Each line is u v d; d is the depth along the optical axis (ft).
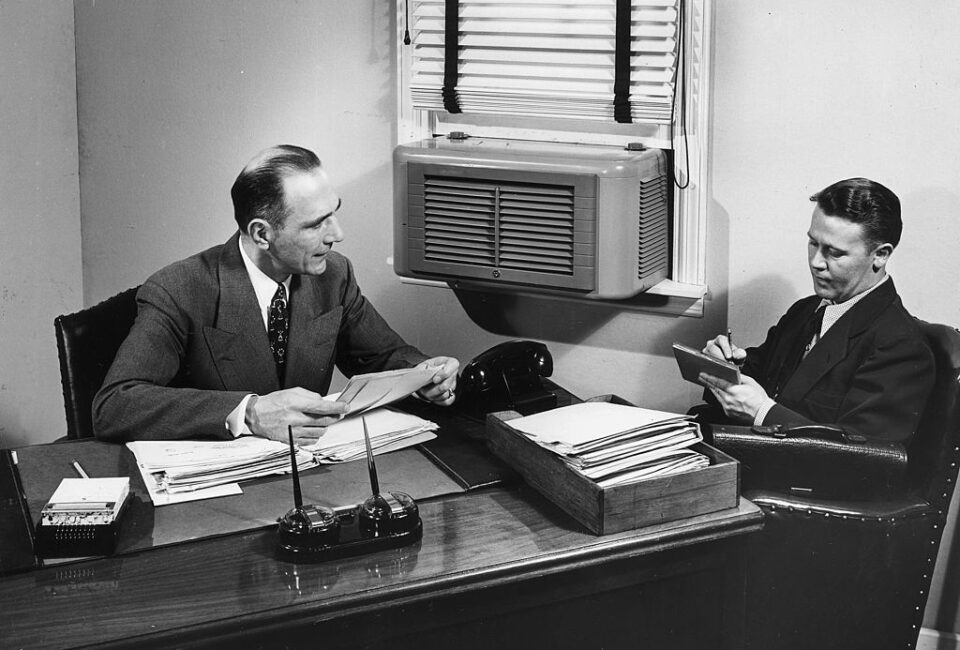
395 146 10.96
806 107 9.20
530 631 6.59
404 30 10.59
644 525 6.72
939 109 8.77
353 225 11.47
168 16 11.85
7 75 11.80
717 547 6.93
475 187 9.66
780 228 9.51
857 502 7.79
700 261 9.86
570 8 9.69
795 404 8.45
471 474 7.45
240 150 11.86
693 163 9.68
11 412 12.39
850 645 8.01
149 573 6.17
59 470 7.54
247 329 8.54
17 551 6.38
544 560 6.37
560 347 10.71
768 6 9.14
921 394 7.95
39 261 12.53
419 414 8.65
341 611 5.94
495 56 10.02
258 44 11.46
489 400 8.62
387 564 6.29
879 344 8.09
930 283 9.12
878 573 7.82
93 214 12.90
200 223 12.35
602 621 6.78
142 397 7.83
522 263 9.65
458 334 11.19
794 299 9.59
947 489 8.00
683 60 9.50
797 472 7.70
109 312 9.02
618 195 9.13
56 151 12.54
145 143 12.37
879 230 7.97
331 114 11.30
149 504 6.98
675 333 10.12
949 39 8.62
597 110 9.75
